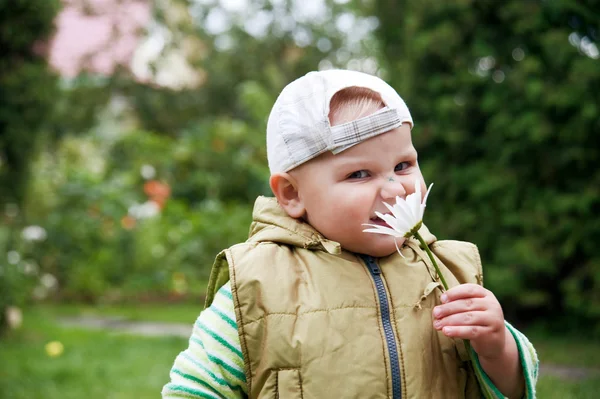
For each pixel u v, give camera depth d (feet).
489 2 20.89
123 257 28.63
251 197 32.63
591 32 20.07
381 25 23.94
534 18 20.34
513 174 20.67
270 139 5.46
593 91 19.20
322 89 5.23
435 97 21.81
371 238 5.13
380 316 5.06
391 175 5.10
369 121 5.03
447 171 21.72
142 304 27.53
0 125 21.35
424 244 4.89
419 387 4.89
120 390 14.69
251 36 48.60
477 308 4.79
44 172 29.25
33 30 21.29
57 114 25.67
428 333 5.08
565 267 20.97
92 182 29.78
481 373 4.98
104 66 45.39
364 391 4.81
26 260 26.23
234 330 5.20
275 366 4.92
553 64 20.03
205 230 29.89
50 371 15.98
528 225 20.39
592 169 20.10
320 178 5.14
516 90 20.26
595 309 19.56
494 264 21.17
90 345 19.19
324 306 5.01
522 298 20.74
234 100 47.78
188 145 33.78
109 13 45.01
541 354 18.22
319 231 5.31
